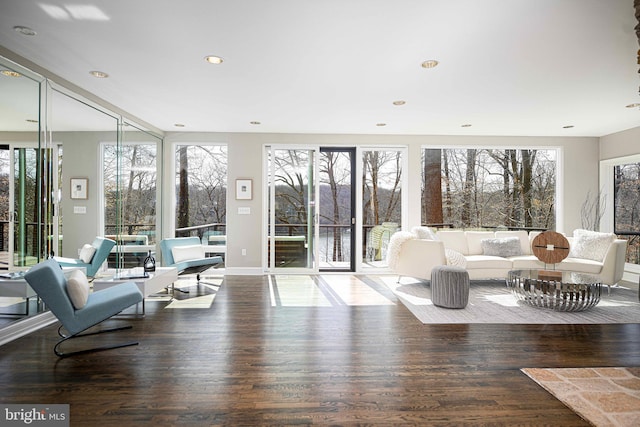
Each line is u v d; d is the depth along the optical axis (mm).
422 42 2744
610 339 3012
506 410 1939
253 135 6027
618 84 3656
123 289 3072
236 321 3473
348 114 4855
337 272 6238
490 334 3129
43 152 3449
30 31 2596
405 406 1978
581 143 6266
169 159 5957
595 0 2180
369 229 6258
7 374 2334
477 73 3381
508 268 5109
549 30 2557
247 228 6020
